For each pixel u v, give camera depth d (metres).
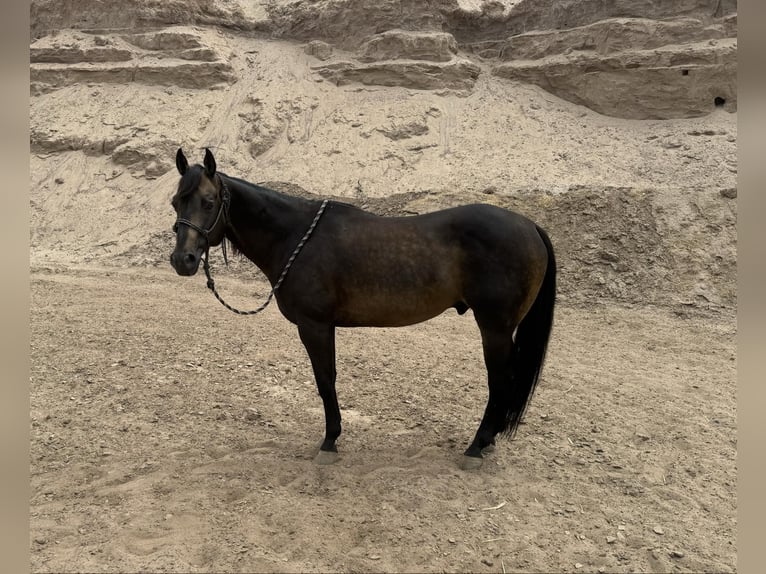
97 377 6.41
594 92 20.31
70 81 23.69
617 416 5.75
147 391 6.01
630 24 19.95
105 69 23.52
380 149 19.48
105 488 4.05
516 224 4.25
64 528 3.54
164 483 4.10
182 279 13.90
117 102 22.70
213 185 4.20
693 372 7.39
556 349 8.45
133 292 12.20
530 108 20.70
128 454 4.60
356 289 4.25
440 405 5.93
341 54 23.91
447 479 4.24
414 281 4.20
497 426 4.47
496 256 4.14
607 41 20.30
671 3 20.17
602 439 5.17
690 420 5.68
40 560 3.23
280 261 4.42
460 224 4.22
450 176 17.59
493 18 23.77
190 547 3.38
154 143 20.67
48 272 14.60
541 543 3.57
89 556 3.29
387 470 4.37
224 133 21.14
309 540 3.48
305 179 18.55
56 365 6.81
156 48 24.11
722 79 18.48
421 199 15.88
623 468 4.59
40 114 22.45
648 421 5.63
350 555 3.36
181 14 24.78
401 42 22.50
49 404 5.62
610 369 7.47
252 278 13.78
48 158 21.34
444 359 7.71
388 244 4.21
